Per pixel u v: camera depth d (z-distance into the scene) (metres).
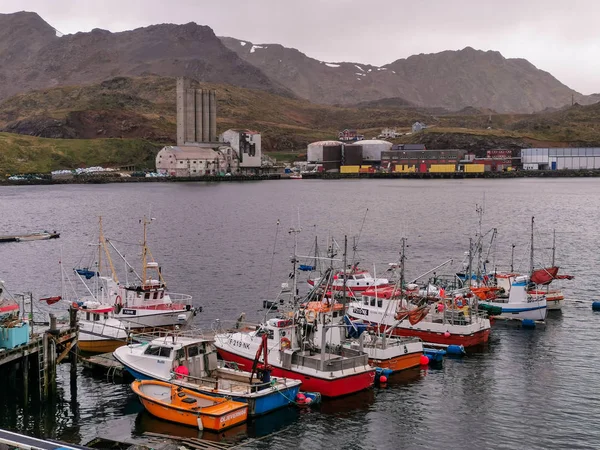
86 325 70.06
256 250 151.00
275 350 62.16
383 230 191.00
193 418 52.62
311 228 196.12
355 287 96.62
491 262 133.12
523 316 87.31
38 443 44.25
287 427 53.84
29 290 108.19
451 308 77.56
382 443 51.62
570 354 73.88
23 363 57.75
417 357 69.12
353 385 60.44
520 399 60.53
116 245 159.62
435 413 57.38
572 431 53.75
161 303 79.06
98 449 48.25
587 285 111.75
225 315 90.75
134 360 59.53
